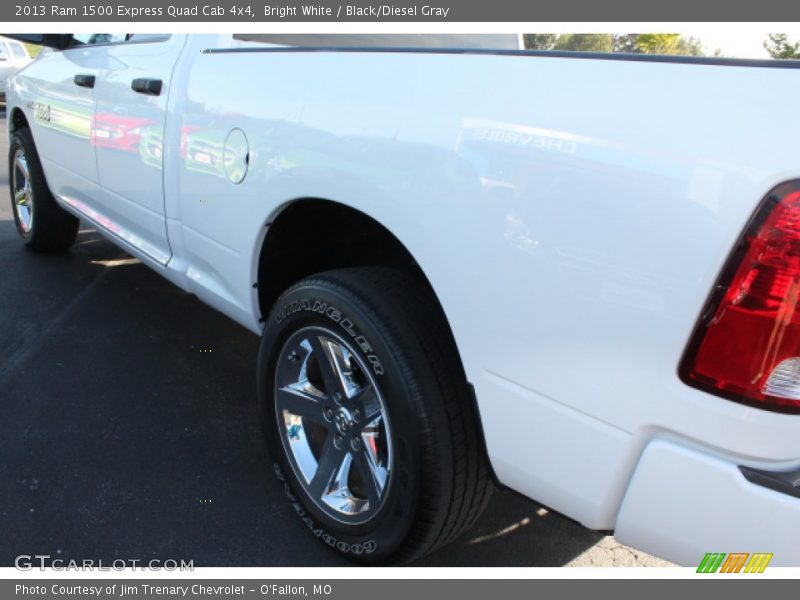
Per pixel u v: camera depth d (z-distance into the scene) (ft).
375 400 6.29
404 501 5.96
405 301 6.04
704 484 4.41
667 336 4.37
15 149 14.83
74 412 9.19
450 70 5.50
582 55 4.82
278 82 6.90
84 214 12.21
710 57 4.34
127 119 9.61
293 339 6.87
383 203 5.74
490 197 5.06
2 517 7.19
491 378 5.36
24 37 12.44
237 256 7.72
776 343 4.11
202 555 6.96
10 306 12.43
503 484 5.77
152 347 11.27
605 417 4.76
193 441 8.78
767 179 3.98
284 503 7.82
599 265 4.58
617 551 7.45
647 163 4.36
